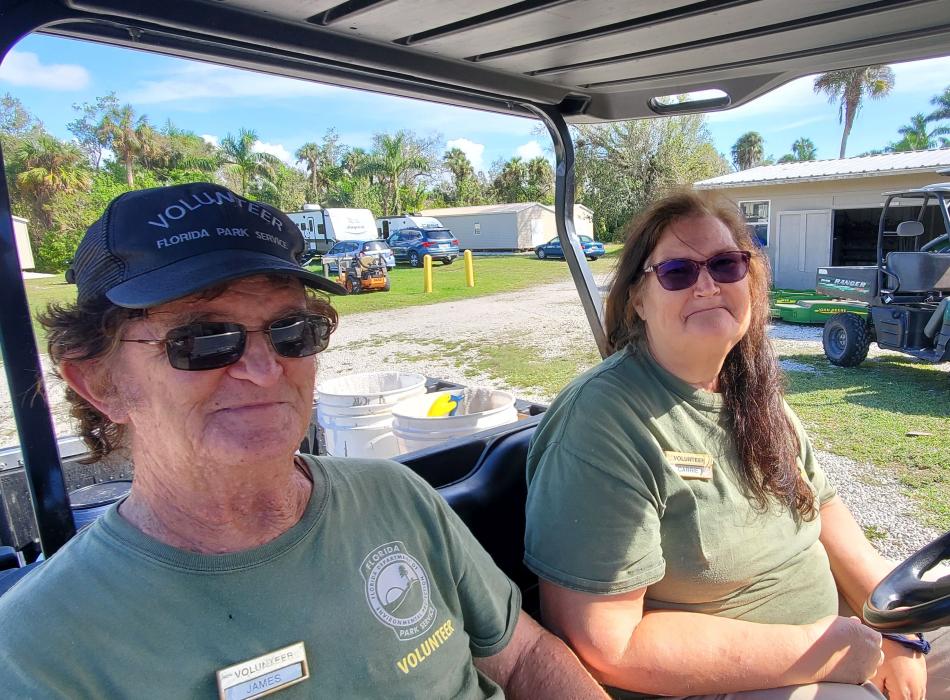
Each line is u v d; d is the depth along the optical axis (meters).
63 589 0.93
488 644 1.35
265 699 0.98
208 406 0.98
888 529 3.52
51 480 1.20
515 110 2.19
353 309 13.85
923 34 1.63
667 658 1.38
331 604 1.06
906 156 14.54
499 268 23.61
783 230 15.09
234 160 28.70
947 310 6.65
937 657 1.70
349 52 1.57
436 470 1.87
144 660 0.92
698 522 1.51
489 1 1.38
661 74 1.97
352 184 44.81
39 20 1.15
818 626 1.46
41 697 0.85
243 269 0.96
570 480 1.46
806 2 1.44
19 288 1.15
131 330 0.97
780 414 1.71
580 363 7.62
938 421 5.46
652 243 1.67
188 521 1.03
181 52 1.42
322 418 2.47
